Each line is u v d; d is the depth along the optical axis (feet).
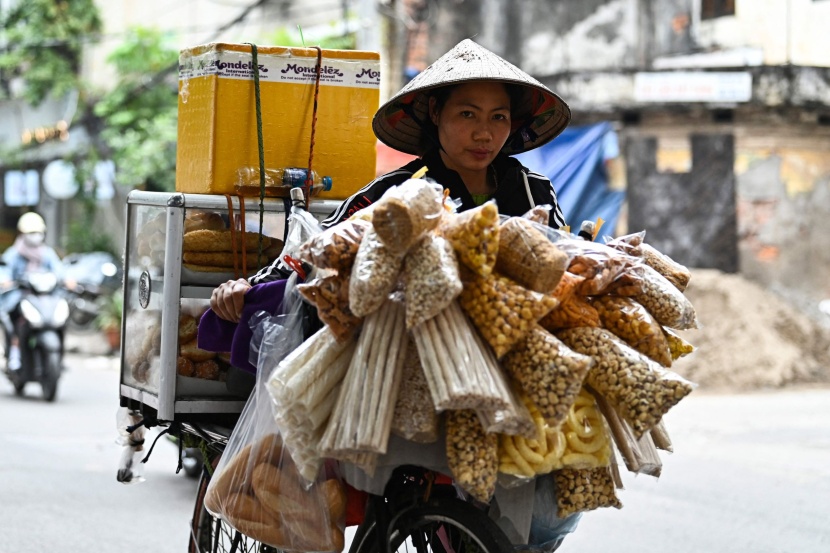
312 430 12.87
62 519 27.55
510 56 69.15
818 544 25.39
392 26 65.26
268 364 14.08
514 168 16.30
